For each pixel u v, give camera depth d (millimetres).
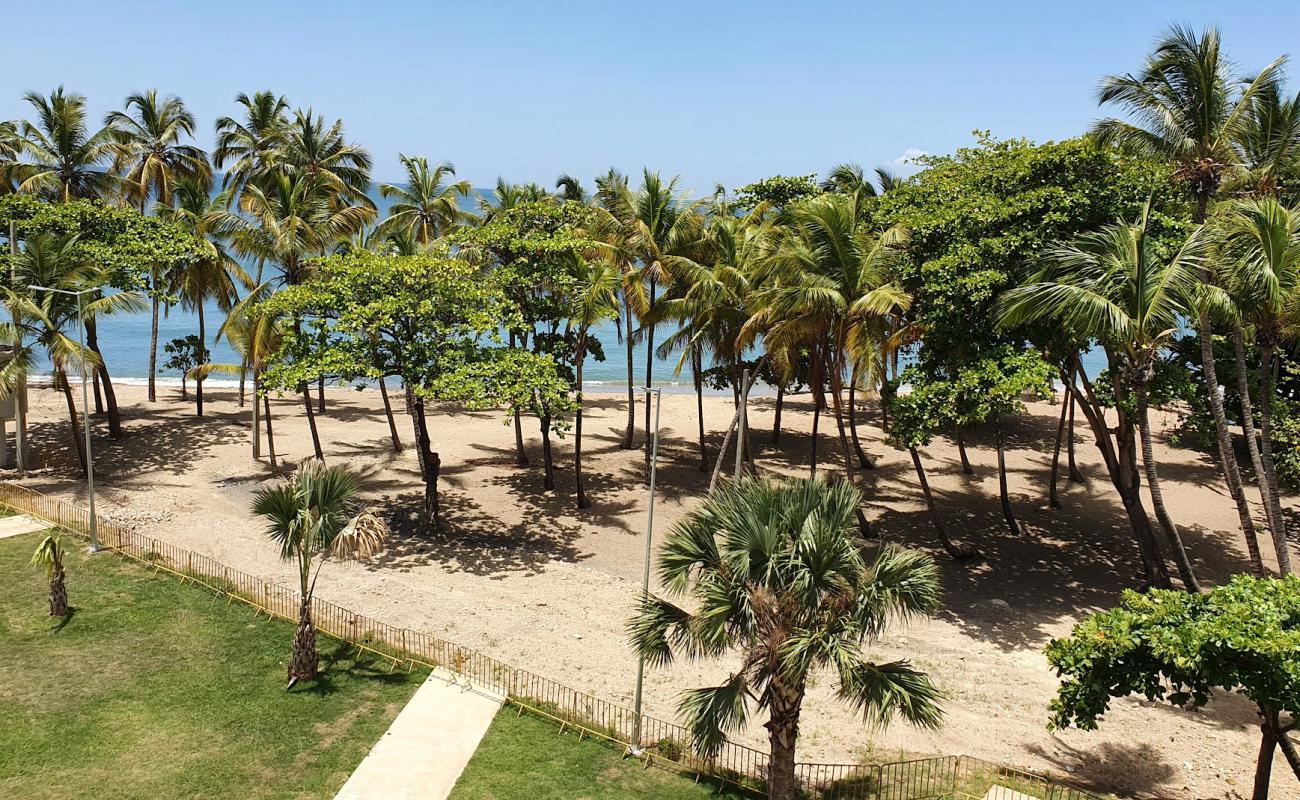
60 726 16141
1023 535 30797
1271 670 12430
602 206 49500
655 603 14242
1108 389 32125
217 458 36812
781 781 13711
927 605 13047
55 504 27891
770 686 13461
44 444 37375
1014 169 25281
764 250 32812
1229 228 20562
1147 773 17078
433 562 26656
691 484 35938
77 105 42094
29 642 19141
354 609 22562
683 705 13438
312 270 35062
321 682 18375
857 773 16328
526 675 19656
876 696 12344
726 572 13219
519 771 15734
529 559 27375
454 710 17609
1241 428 45094
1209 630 13000
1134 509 25500
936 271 23781
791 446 42625
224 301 42031
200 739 16078
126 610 20969
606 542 29234
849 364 32781
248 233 35000
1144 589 25672
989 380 22719
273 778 15102
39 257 29891
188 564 23531
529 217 35969
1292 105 22781
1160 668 13836
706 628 12742
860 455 39000
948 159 32875
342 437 41844
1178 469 38812
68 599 21312
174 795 14477
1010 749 17797
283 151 51156
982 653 21984
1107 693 13992
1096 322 20344
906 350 28188
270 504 17844
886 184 53938
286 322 33906
